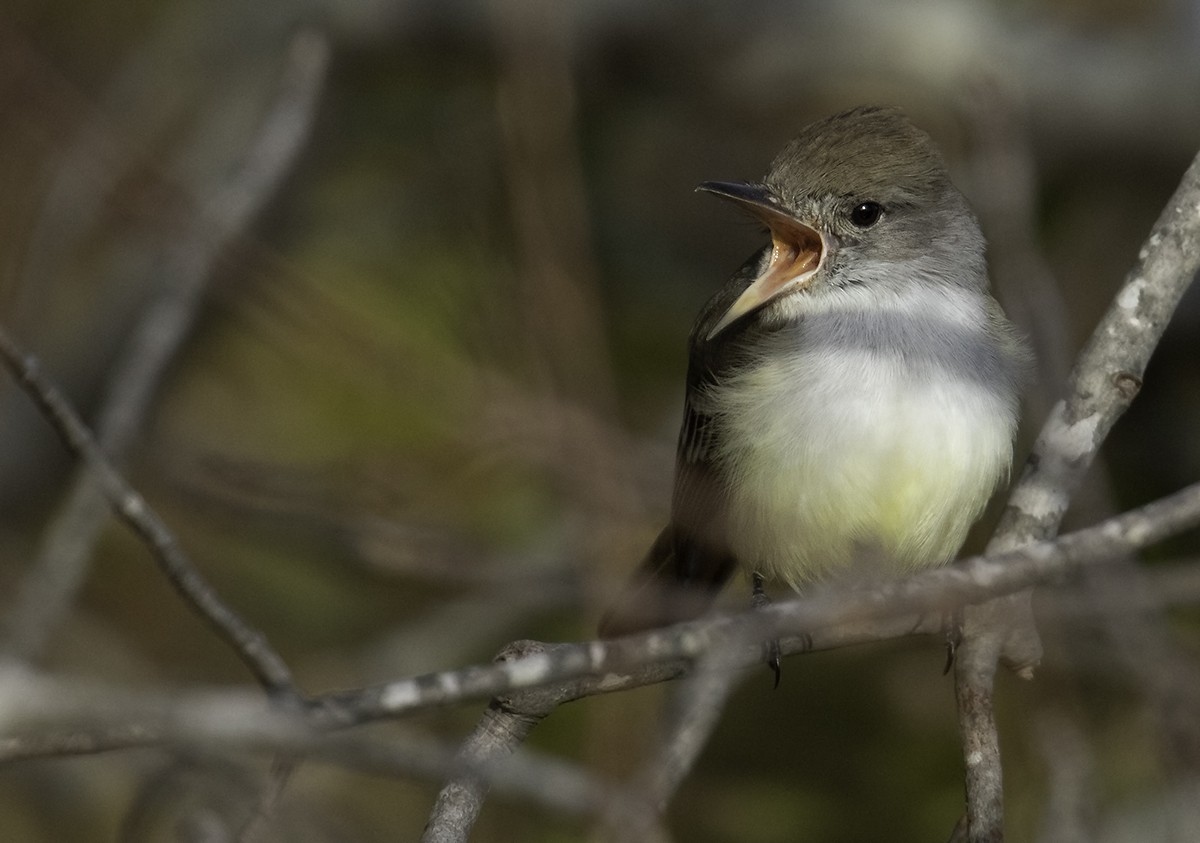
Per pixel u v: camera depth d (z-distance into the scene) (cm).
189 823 686
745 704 1115
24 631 883
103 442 1027
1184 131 1405
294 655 1284
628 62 1471
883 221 930
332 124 1392
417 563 1098
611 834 589
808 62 1466
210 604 542
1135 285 769
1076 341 1341
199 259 1095
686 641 568
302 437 1284
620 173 1423
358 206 1366
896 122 959
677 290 1357
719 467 904
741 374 893
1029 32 1441
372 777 1181
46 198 1202
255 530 1181
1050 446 760
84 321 1384
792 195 938
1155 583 706
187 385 1319
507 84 1153
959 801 1078
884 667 1121
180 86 1452
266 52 1449
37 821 1154
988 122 980
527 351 1174
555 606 1191
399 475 1196
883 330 883
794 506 866
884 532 859
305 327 1109
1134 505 1255
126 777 1168
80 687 506
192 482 1145
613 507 1021
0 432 1385
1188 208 770
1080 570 659
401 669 1212
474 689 550
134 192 1143
